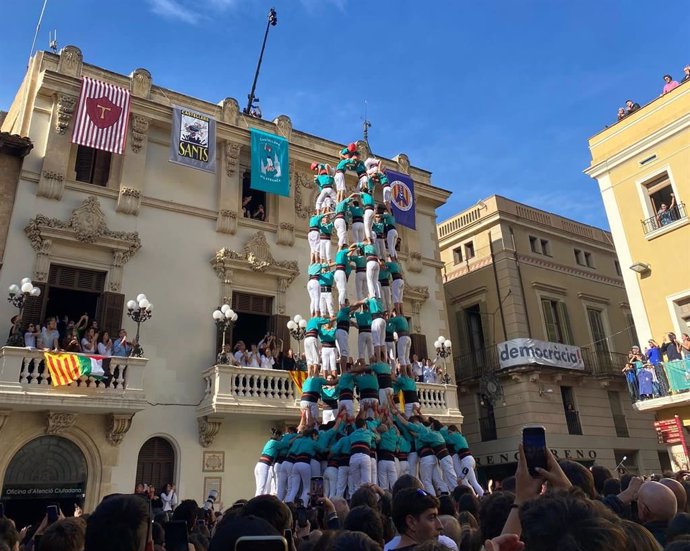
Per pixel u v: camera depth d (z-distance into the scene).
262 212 21.17
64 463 15.23
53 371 14.42
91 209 17.39
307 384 12.61
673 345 19.34
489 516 3.81
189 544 4.43
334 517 5.91
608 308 29.36
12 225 16.23
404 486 4.76
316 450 11.45
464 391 26.20
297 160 22.23
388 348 13.14
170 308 18.02
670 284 20.64
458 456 12.27
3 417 14.30
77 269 17.05
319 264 13.62
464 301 27.80
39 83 17.78
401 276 13.80
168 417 16.92
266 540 2.55
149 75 19.86
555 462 3.04
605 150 23.44
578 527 2.25
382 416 11.89
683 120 20.73
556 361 24.67
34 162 17.09
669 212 20.95
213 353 18.33
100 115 17.88
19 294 15.40
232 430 17.75
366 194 13.60
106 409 15.27
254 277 19.98
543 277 27.19
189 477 16.72
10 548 4.32
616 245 22.53
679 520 3.34
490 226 27.36
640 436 26.88
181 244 18.89
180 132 19.31
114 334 16.73
